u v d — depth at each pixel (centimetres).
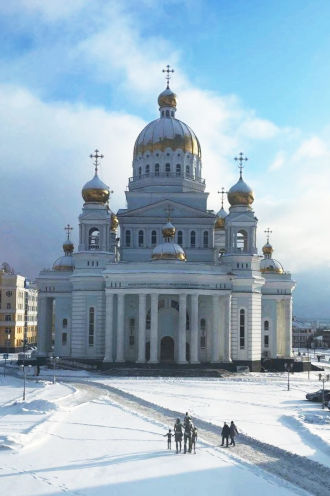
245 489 3791
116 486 3819
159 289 10575
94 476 4012
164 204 12019
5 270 19138
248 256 11269
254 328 11206
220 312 11012
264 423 5869
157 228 12044
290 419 6034
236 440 5075
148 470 4156
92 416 6162
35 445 4825
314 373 11275
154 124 12612
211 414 6353
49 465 4259
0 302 17650
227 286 10912
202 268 10812
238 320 11169
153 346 10581
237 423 5838
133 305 11188
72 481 3900
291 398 7725
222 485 3862
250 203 11650
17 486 3794
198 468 4209
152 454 4566
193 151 12550
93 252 11300
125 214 11988
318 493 3747
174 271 10612
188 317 10994
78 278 11231
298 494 3709
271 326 12219
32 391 8069
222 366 10831
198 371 10200
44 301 12419
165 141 12344
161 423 5750
